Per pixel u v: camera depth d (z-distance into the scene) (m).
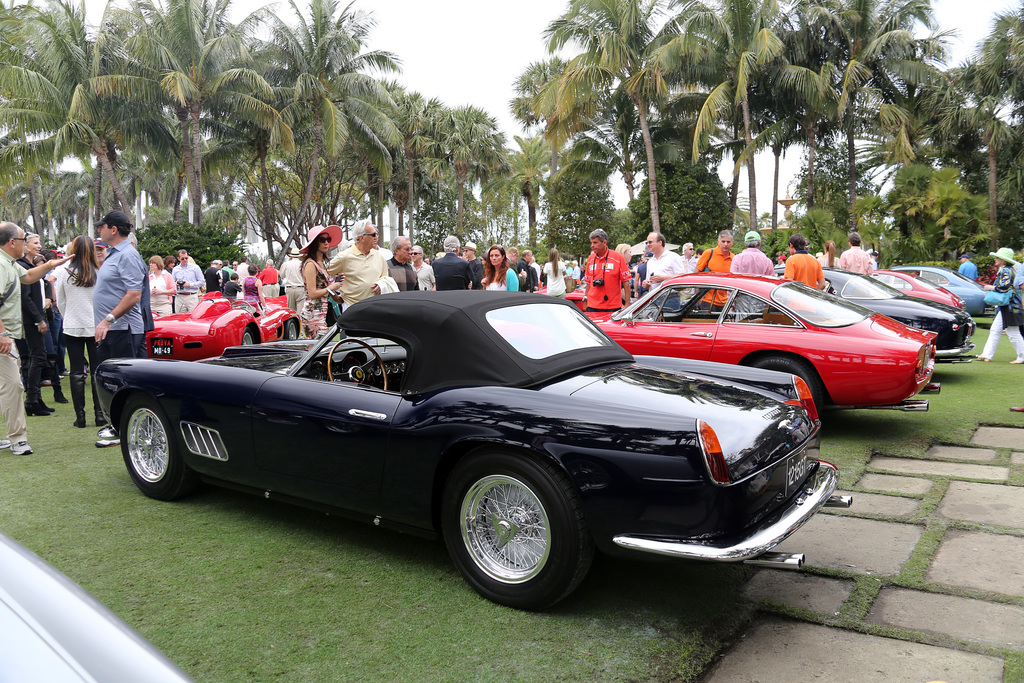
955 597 3.11
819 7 26.14
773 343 5.82
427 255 47.03
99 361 5.67
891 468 5.07
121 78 24.17
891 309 8.78
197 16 26.78
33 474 4.93
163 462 4.32
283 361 4.27
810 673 2.53
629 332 6.54
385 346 4.15
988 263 22.12
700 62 26.31
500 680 2.47
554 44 24.94
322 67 29.67
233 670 2.52
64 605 1.17
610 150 30.34
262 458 3.72
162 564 3.43
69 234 69.50
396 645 2.70
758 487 2.77
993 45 25.98
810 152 27.42
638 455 2.68
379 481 3.27
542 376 3.16
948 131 27.31
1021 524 3.92
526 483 2.89
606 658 2.62
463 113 42.81
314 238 6.18
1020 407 6.73
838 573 3.33
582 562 2.84
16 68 23.58
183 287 13.71
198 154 27.27
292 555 3.55
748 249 8.27
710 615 2.95
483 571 3.07
